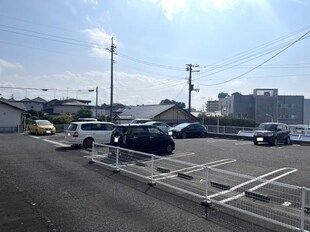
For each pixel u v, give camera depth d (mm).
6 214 5895
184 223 5461
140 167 11055
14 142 21172
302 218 4871
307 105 67125
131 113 48812
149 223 5449
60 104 66438
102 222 5488
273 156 14539
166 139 15273
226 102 67062
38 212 6023
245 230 5160
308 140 22109
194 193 7062
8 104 36438
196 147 18328
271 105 61844
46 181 8781
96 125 17531
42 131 28969
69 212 6031
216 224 5426
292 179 9359
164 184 7914
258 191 7727
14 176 9477
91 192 7559
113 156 11766
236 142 22250
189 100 38281
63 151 15930
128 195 7285
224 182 8719
